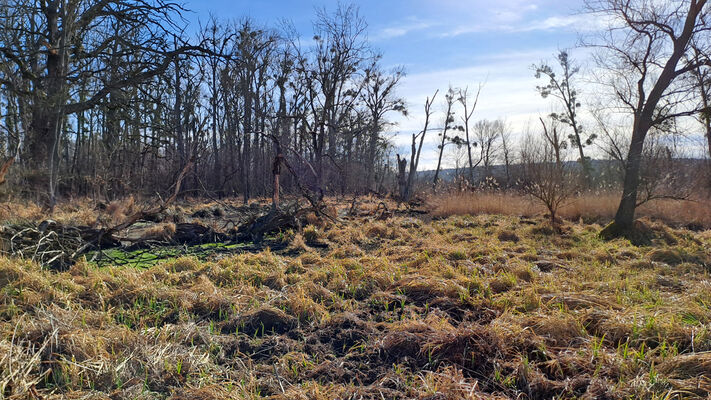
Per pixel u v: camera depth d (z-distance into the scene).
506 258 8.20
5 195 13.94
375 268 7.57
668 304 5.48
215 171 32.41
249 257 8.27
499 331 4.51
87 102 17.33
